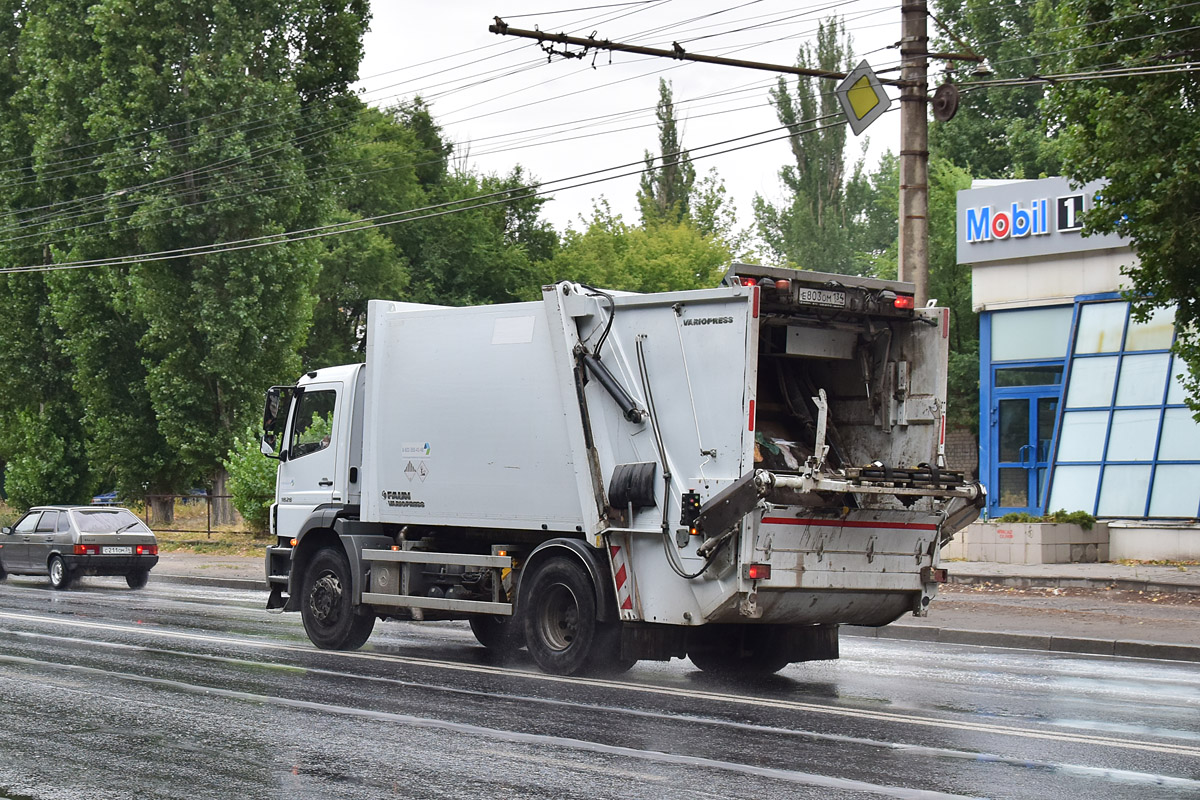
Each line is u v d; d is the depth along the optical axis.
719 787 7.07
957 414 42.22
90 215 40.28
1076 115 17.00
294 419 15.12
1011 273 27.30
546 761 7.77
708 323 10.96
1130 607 18.06
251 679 11.30
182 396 38.47
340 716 9.37
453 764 7.68
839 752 8.09
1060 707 10.27
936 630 16.12
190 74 37.44
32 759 7.83
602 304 11.72
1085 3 16.89
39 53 40.59
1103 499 24.84
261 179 38.34
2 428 45.91
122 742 8.37
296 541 14.51
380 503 13.70
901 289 11.74
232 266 37.72
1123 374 25.09
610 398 11.59
